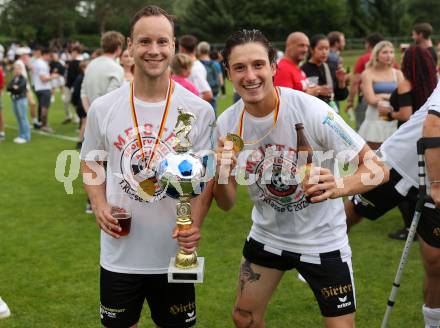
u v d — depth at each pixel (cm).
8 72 2688
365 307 404
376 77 629
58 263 495
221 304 414
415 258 493
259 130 274
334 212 285
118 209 276
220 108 1605
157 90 269
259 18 4731
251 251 301
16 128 1359
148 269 281
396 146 353
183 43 770
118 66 630
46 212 653
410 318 388
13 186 778
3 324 384
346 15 4881
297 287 440
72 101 1026
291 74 542
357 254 504
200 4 4769
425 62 515
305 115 268
